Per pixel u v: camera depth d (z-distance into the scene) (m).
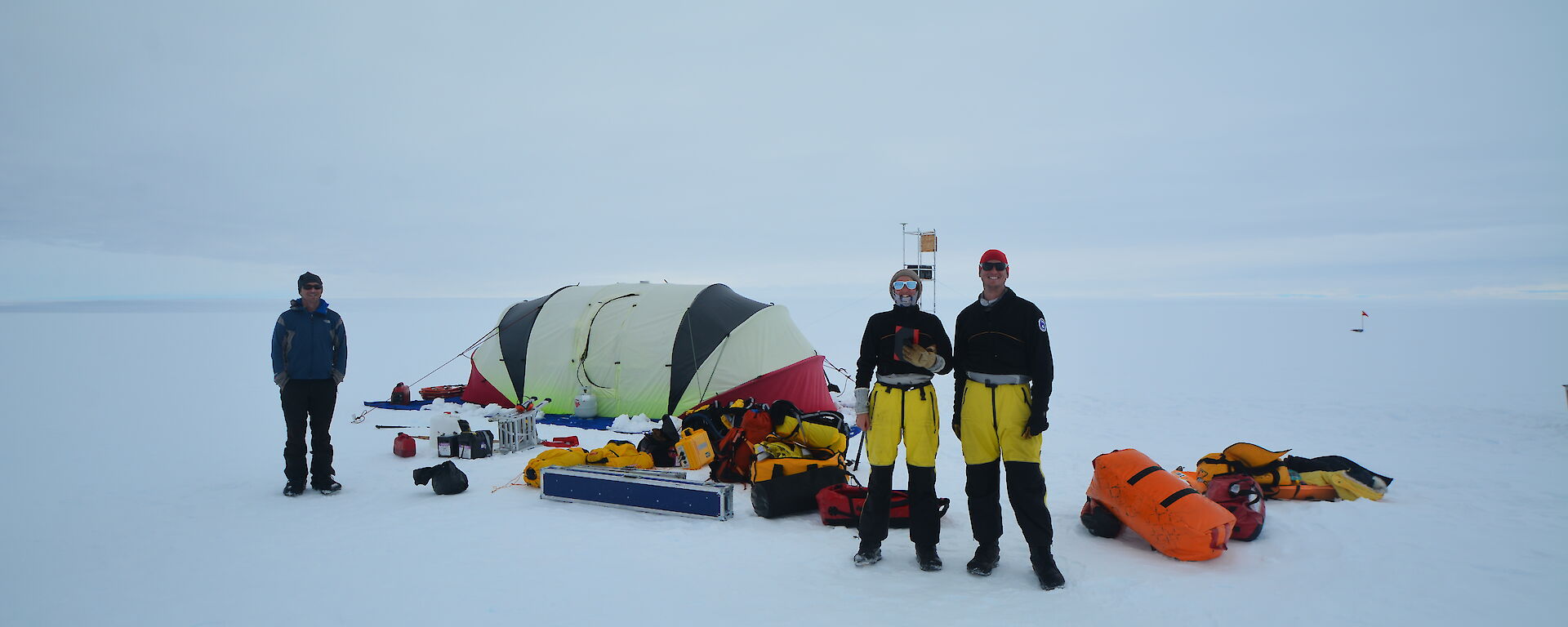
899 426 4.00
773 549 4.44
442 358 23.66
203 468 7.08
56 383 16.42
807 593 3.71
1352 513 5.01
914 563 4.16
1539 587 3.71
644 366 9.84
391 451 7.86
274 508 5.49
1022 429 3.81
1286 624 3.31
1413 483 5.99
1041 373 3.73
